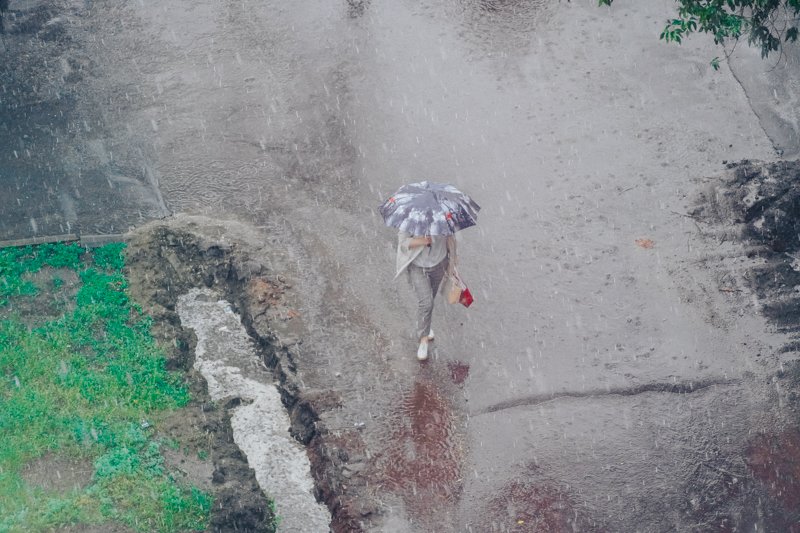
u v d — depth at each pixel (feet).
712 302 37.45
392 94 50.26
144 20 57.06
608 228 41.04
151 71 52.70
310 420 32.91
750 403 33.37
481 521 29.22
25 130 48.26
